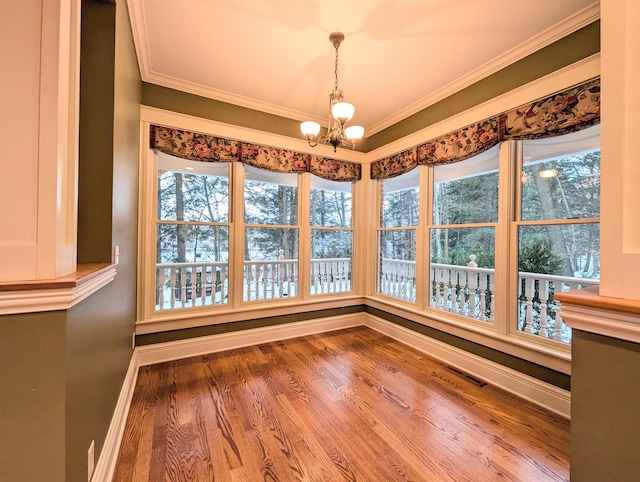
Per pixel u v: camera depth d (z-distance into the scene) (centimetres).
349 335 343
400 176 344
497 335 229
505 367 223
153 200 267
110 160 148
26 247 85
